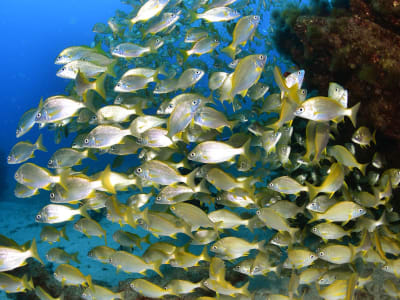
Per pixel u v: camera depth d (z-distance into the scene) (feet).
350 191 5.21
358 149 5.49
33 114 4.91
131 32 6.45
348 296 3.92
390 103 4.84
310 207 4.44
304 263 4.30
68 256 4.80
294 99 4.00
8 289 4.28
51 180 4.41
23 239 8.16
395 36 4.96
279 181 4.58
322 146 4.16
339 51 5.18
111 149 5.05
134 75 5.10
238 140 4.94
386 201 4.81
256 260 4.38
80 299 5.16
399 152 5.15
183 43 6.45
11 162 5.00
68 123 6.02
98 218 8.38
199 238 4.70
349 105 5.30
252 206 4.95
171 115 4.03
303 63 6.44
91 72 5.07
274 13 6.84
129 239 4.78
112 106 4.83
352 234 5.55
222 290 4.21
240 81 4.03
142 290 4.33
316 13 6.51
